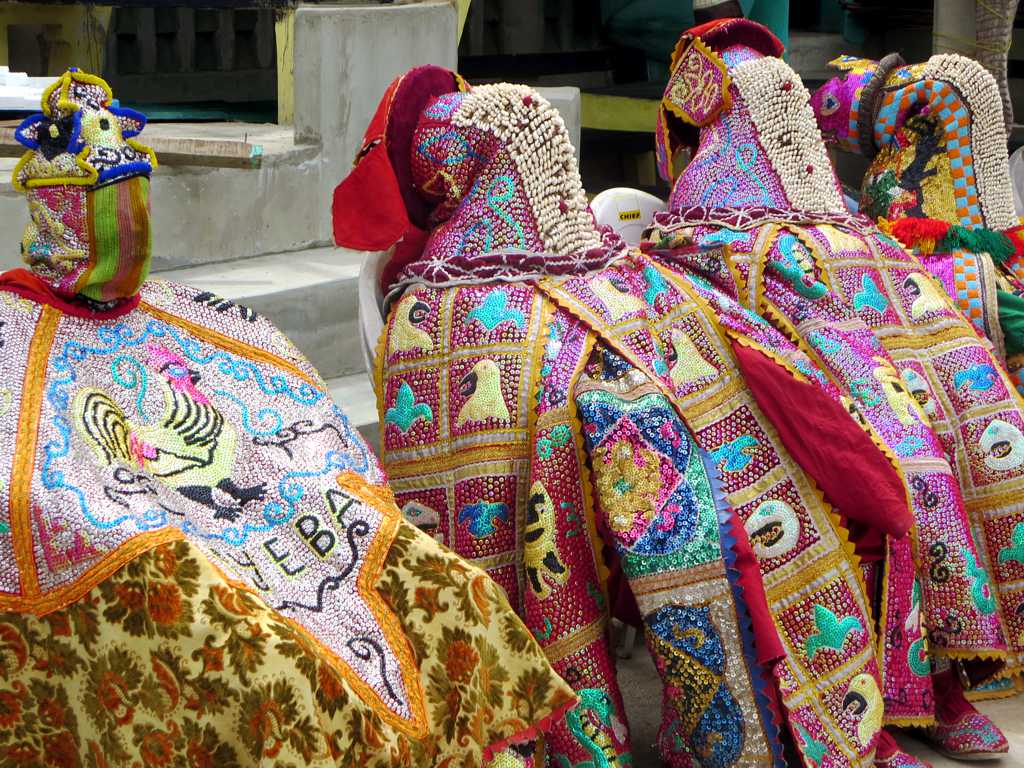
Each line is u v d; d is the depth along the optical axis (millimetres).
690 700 2738
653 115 6961
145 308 2555
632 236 3850
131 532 2160
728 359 2992
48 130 2391
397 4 4770
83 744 2279
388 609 2418
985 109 3865
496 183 2980
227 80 7102
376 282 3164
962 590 3195
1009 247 3848
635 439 2736
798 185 3459
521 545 2871
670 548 2697
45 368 2344
